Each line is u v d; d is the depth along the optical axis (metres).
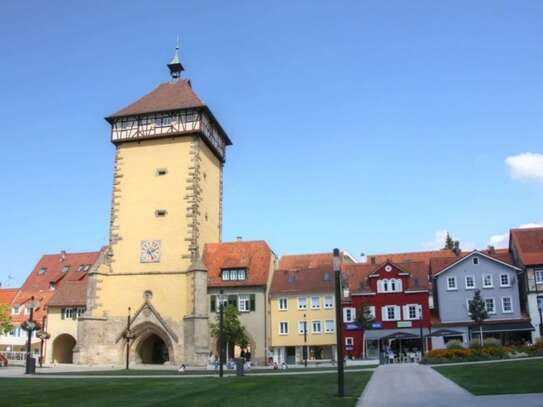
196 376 37.09
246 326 65.75
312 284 69.62
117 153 64.00
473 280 67.38
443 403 18.77
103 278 60.12
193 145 62.28
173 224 60.72
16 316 80.38
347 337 67.56
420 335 61.84
